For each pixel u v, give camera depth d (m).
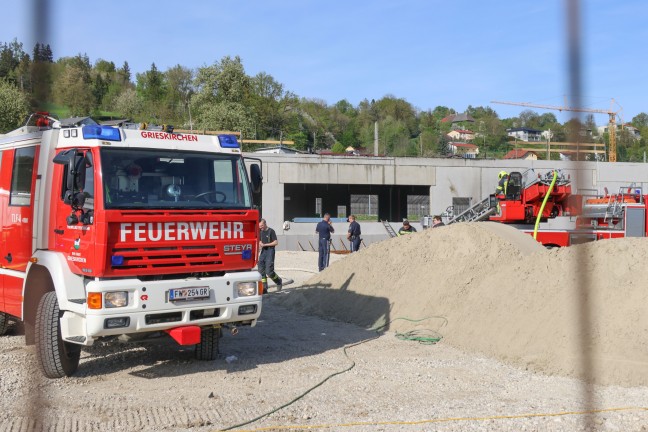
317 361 8.63
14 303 8.48
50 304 7.48
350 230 21.00
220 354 9.08
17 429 5.65
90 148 7.24
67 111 69.00
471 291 10.58
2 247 8.78
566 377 7.70
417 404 6.60
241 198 8.16
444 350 9.38
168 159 7.64
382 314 11.48
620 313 8.10
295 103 96.12
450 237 12.41
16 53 46.41
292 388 7.23
